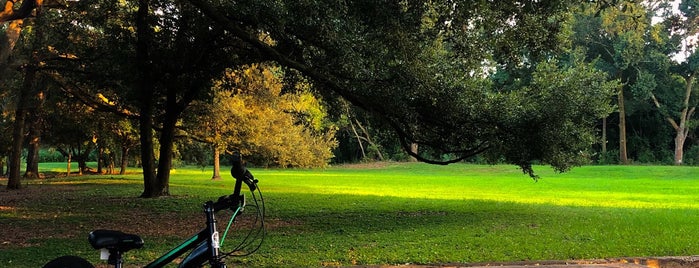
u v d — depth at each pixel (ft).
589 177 148.87
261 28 41.14
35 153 126.00
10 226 40.40
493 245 31.83
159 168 67.21
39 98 76.79
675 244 32.24
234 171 12.01
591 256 28.63
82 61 62.44
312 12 36.99
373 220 45.60
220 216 47.55
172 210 52.29
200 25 53.52
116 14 59.77
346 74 39.65
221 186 89.30
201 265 12.25
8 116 94.84
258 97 85.05
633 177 149.07
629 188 101.35
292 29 39.47
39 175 138.31
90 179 112.06
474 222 44.04
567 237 35.27
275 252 29.14
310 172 185.98
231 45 55.93
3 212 49.42
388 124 45.88
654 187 104.53
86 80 65.62
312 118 153.38
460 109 42.22
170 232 38.19
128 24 61.11
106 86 64.95
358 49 39.06
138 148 135.64
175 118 66.74
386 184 112.68
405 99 40.78
